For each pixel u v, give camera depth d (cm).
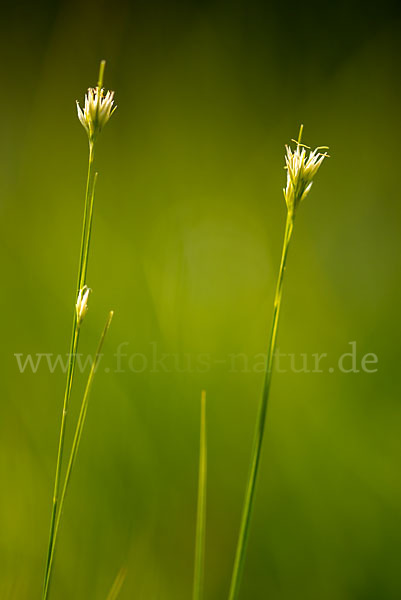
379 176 156
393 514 80
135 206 138
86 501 77
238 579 63
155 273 113
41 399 89
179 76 176
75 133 159
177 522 80
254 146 164
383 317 115
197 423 87
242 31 180
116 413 85
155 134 164
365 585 75
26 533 74
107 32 173
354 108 170
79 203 134
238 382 96
